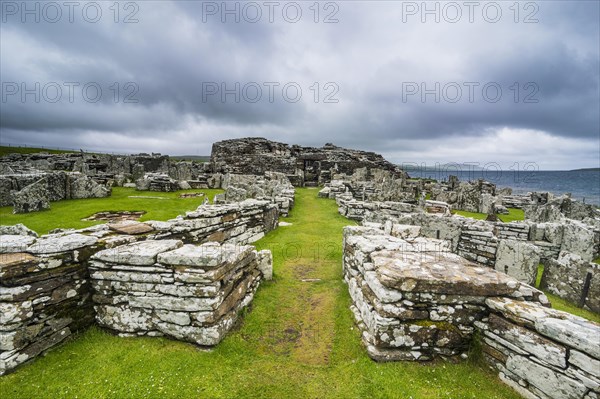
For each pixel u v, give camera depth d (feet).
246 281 24.41
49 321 18.12
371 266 22.33
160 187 99.04
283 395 15.43
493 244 38.50
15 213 60.85
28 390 15.05
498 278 18.57
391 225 34.55
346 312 23.94
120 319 19.92
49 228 49.11
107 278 19.99
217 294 19.07
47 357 17.43
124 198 82.69
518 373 15.76
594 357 13.33
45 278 18.02
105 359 17.47
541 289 34.42
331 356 18.94
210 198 84.43
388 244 25.63
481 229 41.16
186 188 108.78
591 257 44.19
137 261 19.49
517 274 36.14
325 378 16.78
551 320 15.29
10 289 16.43
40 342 17.49
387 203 66.49
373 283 19.79
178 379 16.11
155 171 141.28
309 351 19.49
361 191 100.53
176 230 31.17
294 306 25.54
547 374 14.67
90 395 14.85
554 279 33.04
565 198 101.30
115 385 15.53
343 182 116.78
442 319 18.12
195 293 18.74
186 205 73.31
